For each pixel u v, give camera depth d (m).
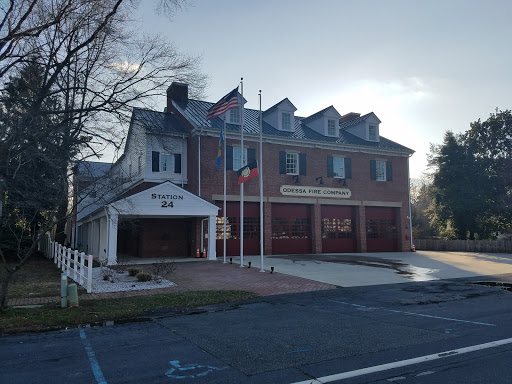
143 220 23.12
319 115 29.23
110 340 6.93
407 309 9.68
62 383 4.85
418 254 27.41
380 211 29.78
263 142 25.45
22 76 14.71
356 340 6.75
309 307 10.05
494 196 34.56
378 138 30.86
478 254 27.80
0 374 5.18
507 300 10.95
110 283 13.34
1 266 18.61
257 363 5.57
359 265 19.75
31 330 7.69
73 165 14.17
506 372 5.05
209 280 14.47
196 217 22.44
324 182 27.27
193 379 4.96
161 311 9.59
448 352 5.97
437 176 36.25
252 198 24.58
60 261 17.62
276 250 25.58
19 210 17.28
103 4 14.27
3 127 12.11
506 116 35.34
